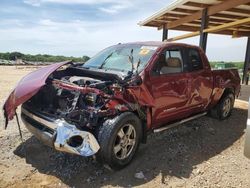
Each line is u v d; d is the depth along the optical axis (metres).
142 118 4.35
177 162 4.33
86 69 4.69
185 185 3.68
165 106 4.72
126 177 3.86
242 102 8.97
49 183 3.67
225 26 9.04
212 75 5.96
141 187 3.63
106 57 5.36
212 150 4.86
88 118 3.74
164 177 3.87
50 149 4.64
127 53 5.16
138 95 4.21
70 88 3.92
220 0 8.97
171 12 10.80
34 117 4.09
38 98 4.44
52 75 4.70
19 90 4.16
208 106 6.16
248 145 3.27
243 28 13.83
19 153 4.49
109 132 3.74
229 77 6.65
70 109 3.83
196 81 5.42
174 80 4.86
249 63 15.56
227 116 6.86
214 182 3.76
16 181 3.68
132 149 4.17
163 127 4.96
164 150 4.75
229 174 3.98
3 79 15.38
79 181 3.74
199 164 4.29
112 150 3.79
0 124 5.81
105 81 4.18
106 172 3.98
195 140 5.29
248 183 3.75
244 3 8.16
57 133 3.61
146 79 4.36
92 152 3.60
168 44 5.08
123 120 3.89
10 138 5.04
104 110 3.84
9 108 4.17
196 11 10.56
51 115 3.95
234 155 4.67
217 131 5.89
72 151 3.55
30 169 4.01
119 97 3.99
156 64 4.64
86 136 3.61
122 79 4.08
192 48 5.59
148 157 4.45
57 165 4.14
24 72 22.47
